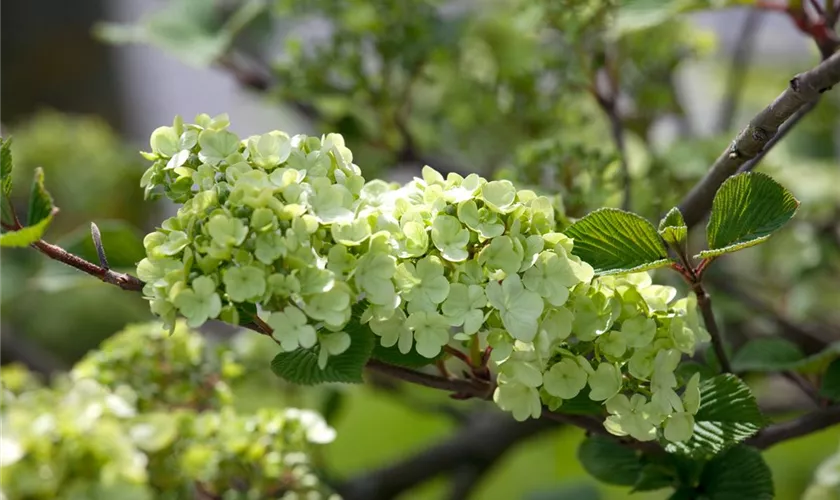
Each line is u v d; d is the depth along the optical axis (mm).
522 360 901
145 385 1045
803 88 917
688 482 964
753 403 930
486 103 1279
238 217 889
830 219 1305
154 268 898
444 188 915
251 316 908
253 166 905
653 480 970
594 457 980
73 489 928
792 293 1319
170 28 1372
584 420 951
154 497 975
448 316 896
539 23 1139
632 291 914
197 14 1412
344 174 908
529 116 1250
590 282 913
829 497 1084
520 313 893
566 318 902
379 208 908
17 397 1021
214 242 886
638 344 909
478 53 1344
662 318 916
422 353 896
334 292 887
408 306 896
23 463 930
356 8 1228
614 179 1066
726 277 1220
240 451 1002
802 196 1295
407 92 1260
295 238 886
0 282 1305
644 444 958
